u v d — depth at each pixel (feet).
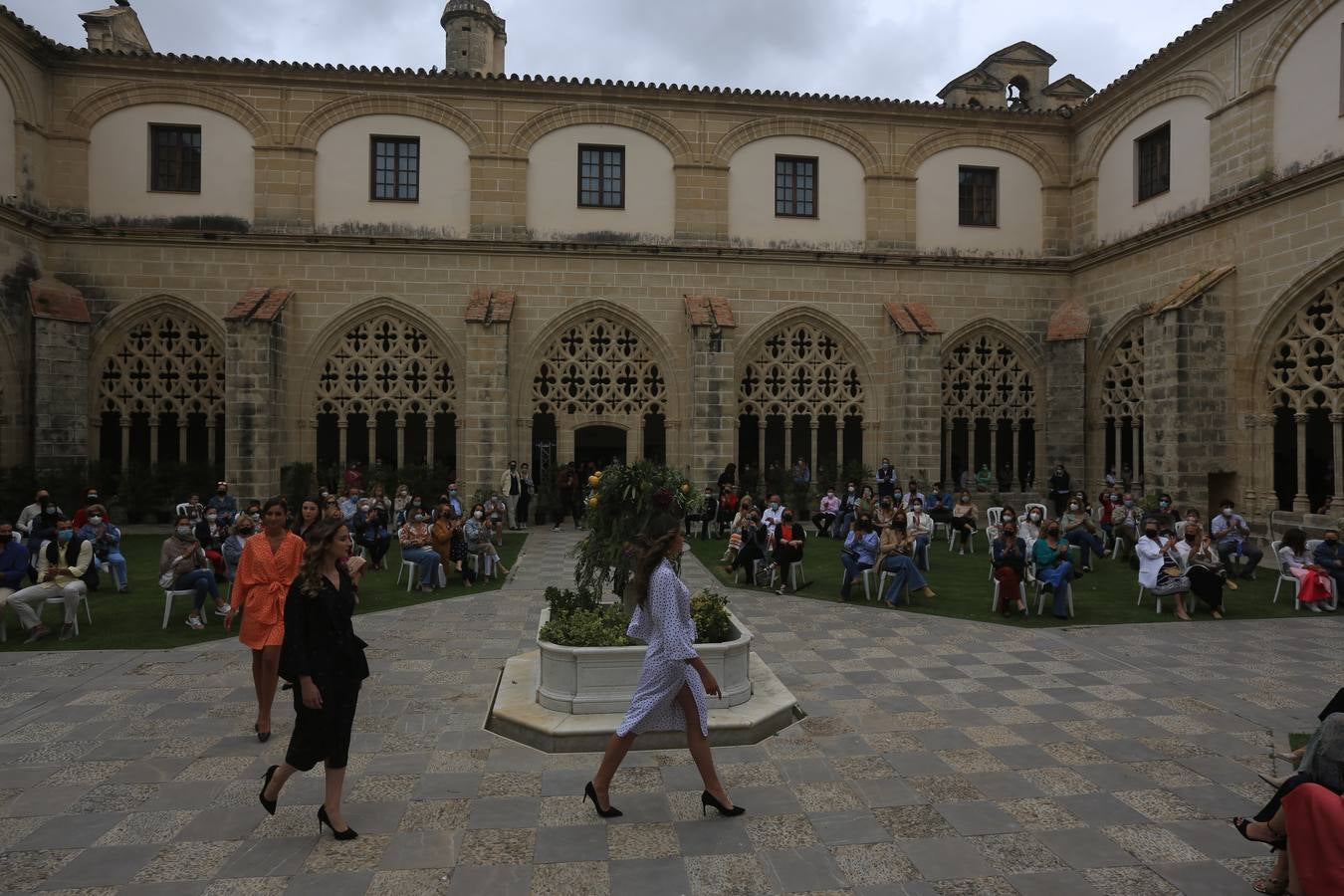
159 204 75.61
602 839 17.95
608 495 27.71
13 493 65.72
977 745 23.49
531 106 80.33
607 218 81.71
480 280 79.10
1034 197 87.71
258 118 76.69
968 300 85.66
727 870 16.70
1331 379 57.57
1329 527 56.44
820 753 22.89
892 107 84.28
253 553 23.88
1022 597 40.50
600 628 25.61
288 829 18.35
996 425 87.35
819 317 83.51
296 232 77.00
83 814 19.04
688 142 82.38
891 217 85.25
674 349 81.30
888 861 17.07
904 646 34.60
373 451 78.64
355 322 77.87
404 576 51.19
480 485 74.43
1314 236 58.03
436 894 15.79
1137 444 77.05
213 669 30.81
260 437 69.87
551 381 81.30
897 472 80.33
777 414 84.33
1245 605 43.34
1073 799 19.99
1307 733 24.49
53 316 69.77
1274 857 17.29
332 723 17.76
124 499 72.84
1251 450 63.46
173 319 75.61
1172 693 28.27
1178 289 69.15
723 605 27.78
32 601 34.99
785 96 82.69
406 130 79.05
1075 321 84.02
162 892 15.81
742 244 83.46
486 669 31.09
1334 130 57.72
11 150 69.15
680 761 22.31
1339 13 57.31
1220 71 67.21
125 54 73.56
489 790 20.40
